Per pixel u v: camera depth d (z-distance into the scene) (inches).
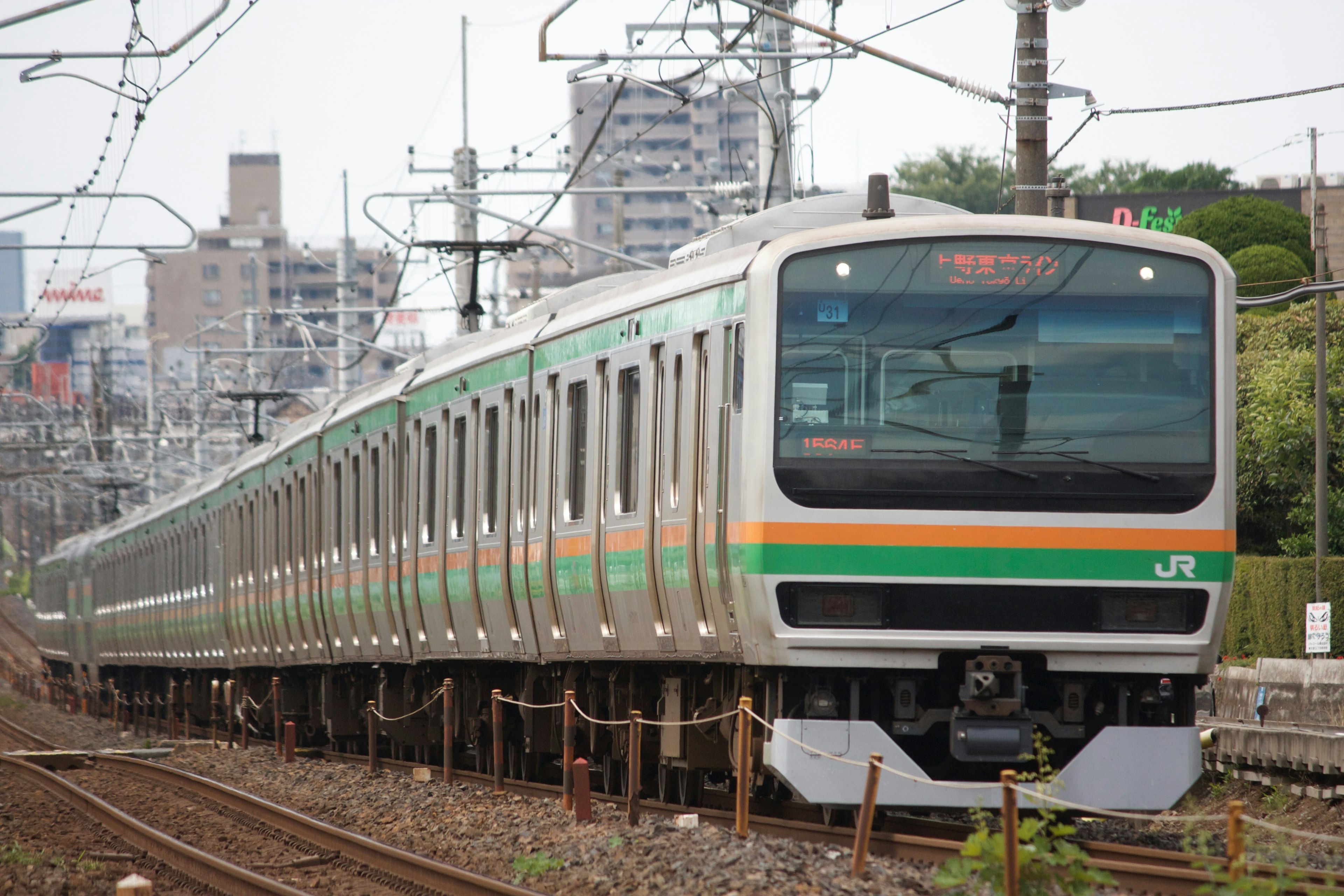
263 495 3722.9
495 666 2465.6
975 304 1499.8
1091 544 1477.6
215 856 1792.6
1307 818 2150.6
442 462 2465.6
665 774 1958.7
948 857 1384.1
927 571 1470.2
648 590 1739.7
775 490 1471.5
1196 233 5585.6
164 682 5487.2
